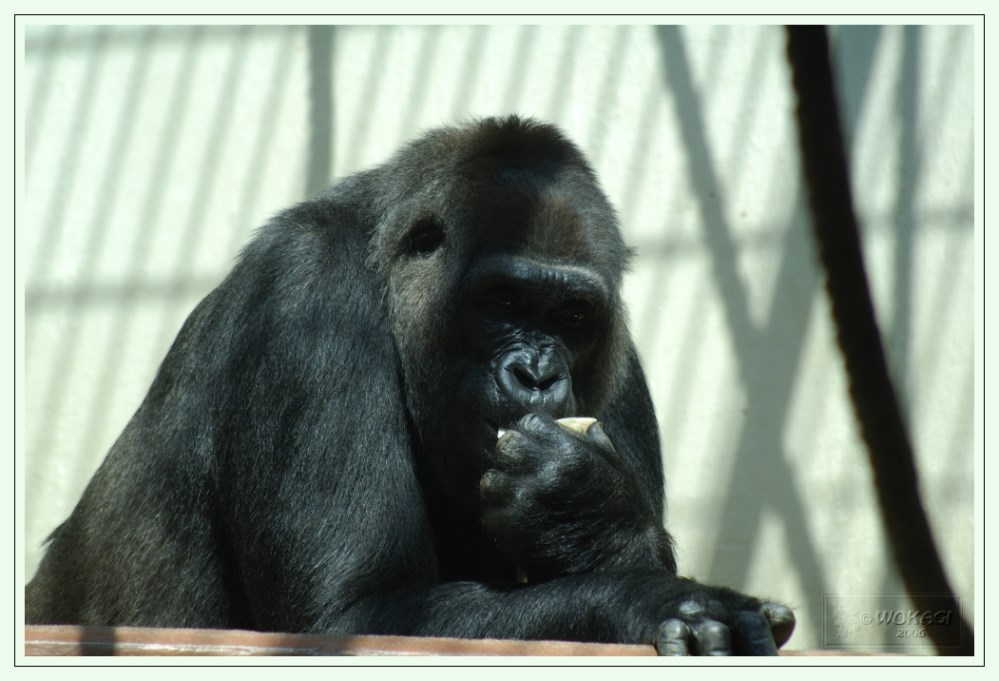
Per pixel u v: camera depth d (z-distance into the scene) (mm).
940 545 13461
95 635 5469
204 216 13578
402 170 8445
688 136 13602
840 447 13578
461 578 8602
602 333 8125
